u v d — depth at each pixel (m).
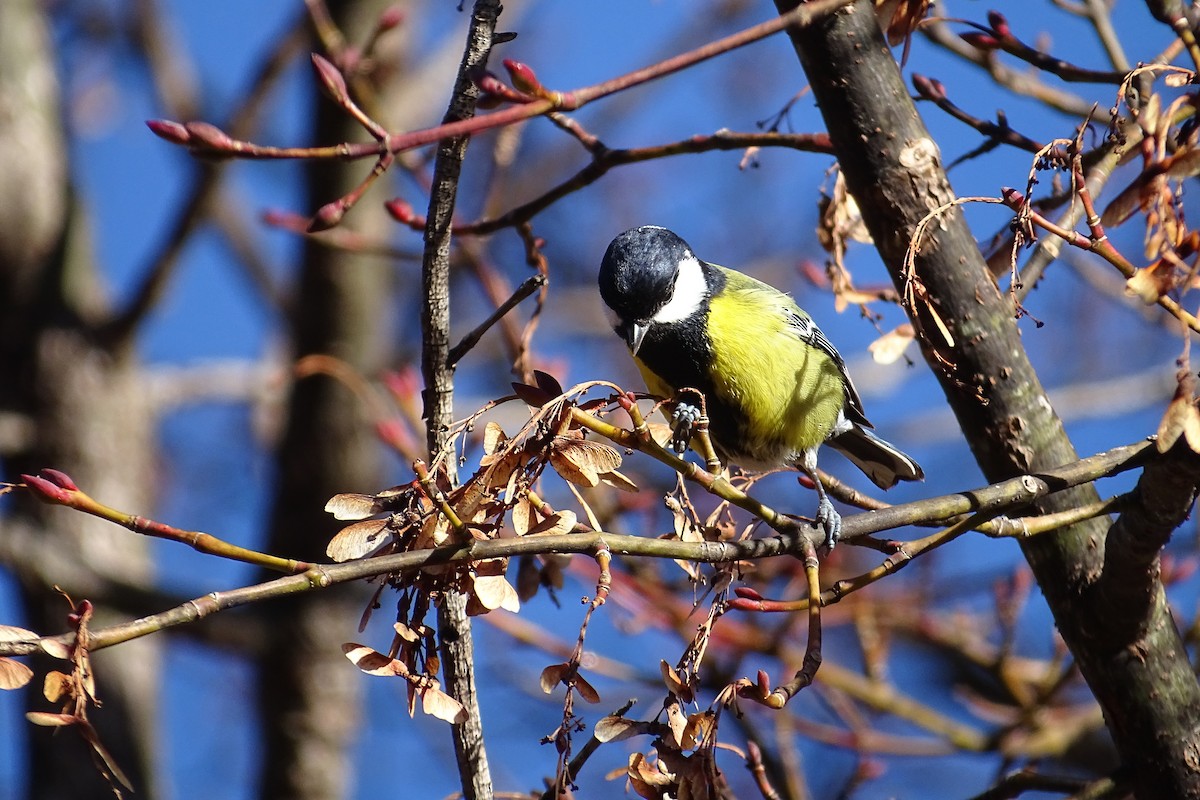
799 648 11.41
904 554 5.63
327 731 12.88
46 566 11.80
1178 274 5.43
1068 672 11.08
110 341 13.31
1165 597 6.40
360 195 5.07
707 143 7.84
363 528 5.30
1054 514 6.01
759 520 5.96
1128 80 5.64
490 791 5.89
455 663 5.86
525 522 5.31
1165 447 4.97
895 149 6.73
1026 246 5.58
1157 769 6.33
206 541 4.86
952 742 11.14
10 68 13.48
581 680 5.13
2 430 12.68
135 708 12.46
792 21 5.09
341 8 12.55
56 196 13.46
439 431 5.86
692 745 5.06
